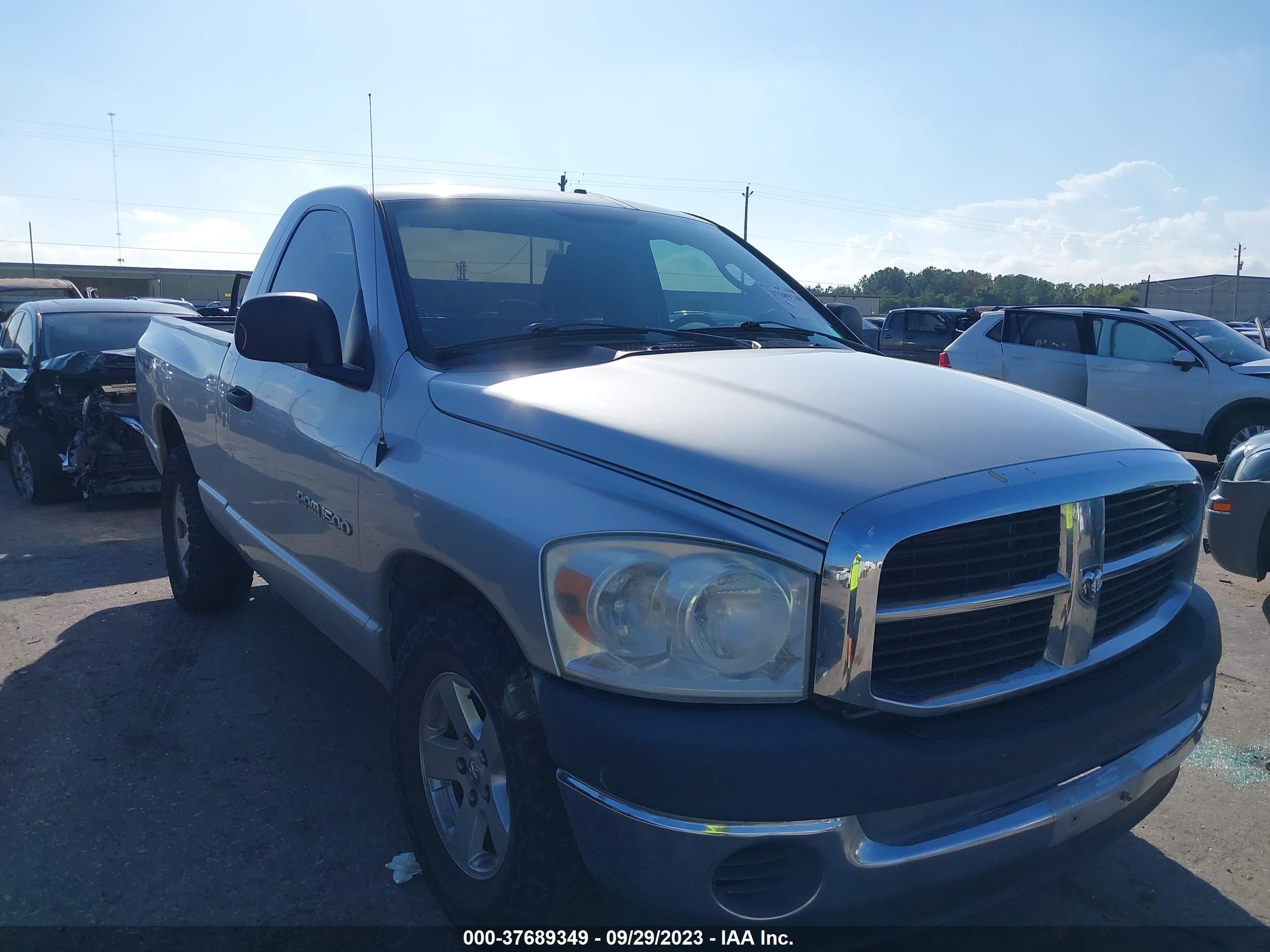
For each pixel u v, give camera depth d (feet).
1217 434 34.17
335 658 14.85
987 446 7.17
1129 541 7.70
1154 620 8.18
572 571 6.63
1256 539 17.49
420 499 8.07
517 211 11.39
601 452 7.11
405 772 8.88
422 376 8.95
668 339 10.15
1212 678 8.57
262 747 12.04
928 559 6.44
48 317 29.25
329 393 10.19
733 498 6.46
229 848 9.88
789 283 13.00
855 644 6.12
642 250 11.78
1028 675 6.98
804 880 6.23
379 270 10.09
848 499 6.27
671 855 6.13
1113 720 7.10
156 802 10.71
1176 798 11.61
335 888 9.28
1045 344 39.01
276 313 9.36
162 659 14.73
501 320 10.01
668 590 6.31
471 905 7.93
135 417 25.35
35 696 13.33
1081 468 7.20
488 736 7.81
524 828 7.02
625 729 6.24
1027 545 6.93
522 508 7.14
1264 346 37.24
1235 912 9.37
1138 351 36.40
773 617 6.22
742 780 5.98
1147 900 9.56
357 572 9.46
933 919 6.66
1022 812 6.73
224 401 13.06
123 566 20.17
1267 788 11.85
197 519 15.33
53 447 26.68
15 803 10.61
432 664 8.27
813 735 6.09
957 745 6.37
